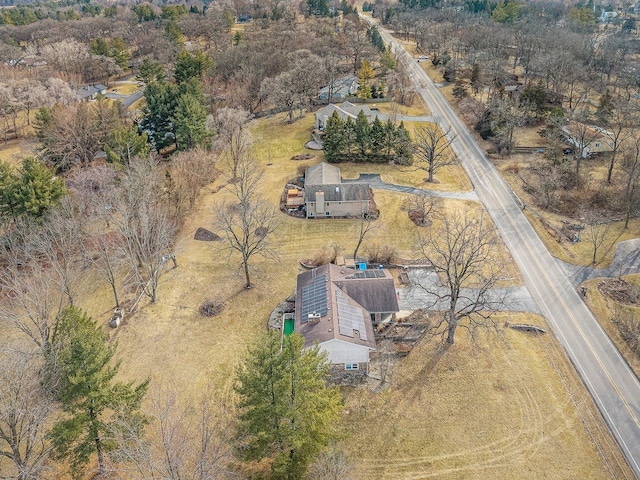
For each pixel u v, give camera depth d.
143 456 30.98
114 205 67.69
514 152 100.81
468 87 138.38
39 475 37.47
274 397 36.09
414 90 135.88
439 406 46.56
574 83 126.12
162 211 66.50
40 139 91.00
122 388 38.25
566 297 60.06
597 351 52.16
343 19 187.25
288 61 129.38
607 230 72.44
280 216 78.56
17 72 130.25
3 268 62.50
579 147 93.56
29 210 65.31
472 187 87.50
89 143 92.81
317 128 109.56
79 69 143.62
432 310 58.25
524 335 54.47
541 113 112.50
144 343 54.69
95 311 59.47
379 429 44.69
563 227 74.12
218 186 89.00
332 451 39.09
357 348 48.88
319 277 58.03
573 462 41.28
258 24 180.12
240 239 73.00
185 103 93.56
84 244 66.69
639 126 98.75
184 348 54.06
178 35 165.88
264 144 107.25
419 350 52.81
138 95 139.00
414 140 105.31
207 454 40.84
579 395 47.19
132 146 83.12
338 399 39.91
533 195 84.12
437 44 168.88
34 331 54.94
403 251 69.44
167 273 65.88
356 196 76.94
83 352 34.94
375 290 55.94
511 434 43.75
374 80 143.12
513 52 164.88
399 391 48.28
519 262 66.88
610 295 59.91
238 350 53.66
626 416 45.09
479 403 46.66
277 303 60.38
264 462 42.09
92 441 37.53
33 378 37.06
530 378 49.06
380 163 96.44
